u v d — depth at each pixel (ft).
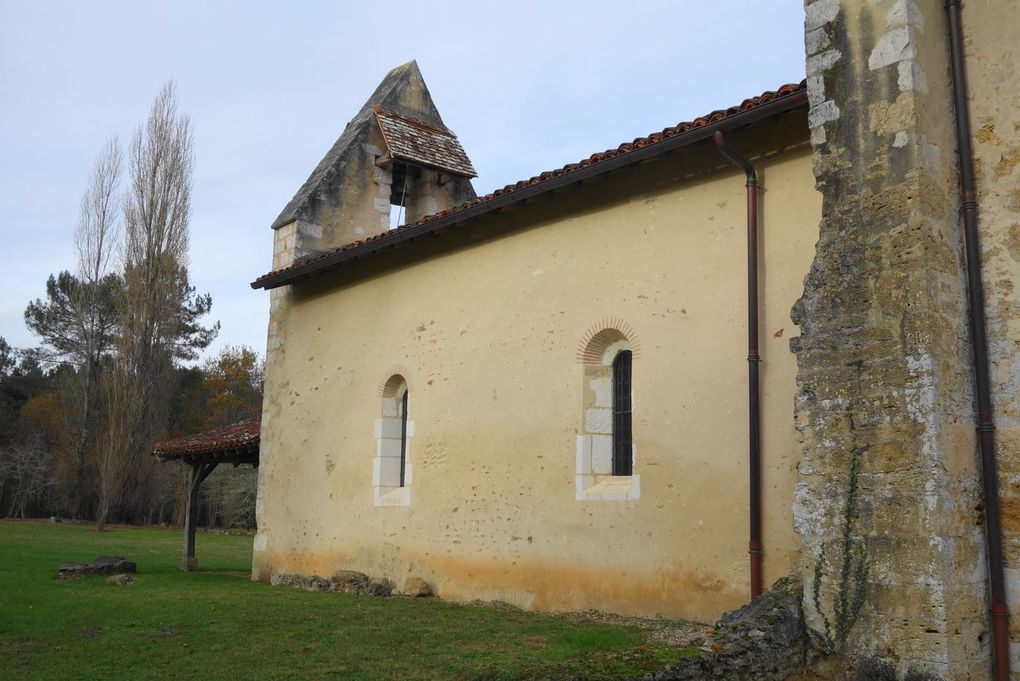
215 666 23.88
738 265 29.60
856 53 23.15
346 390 46.55
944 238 21.81
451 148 58.18
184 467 132.05
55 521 124.06
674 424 30.48
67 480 129.80
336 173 53.93
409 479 41.32
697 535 29.09
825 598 21.33
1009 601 20.66
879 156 22.25
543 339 36.01
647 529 30.66
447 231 40.86
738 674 20.43
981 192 22.54
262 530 50.57
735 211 30.07
